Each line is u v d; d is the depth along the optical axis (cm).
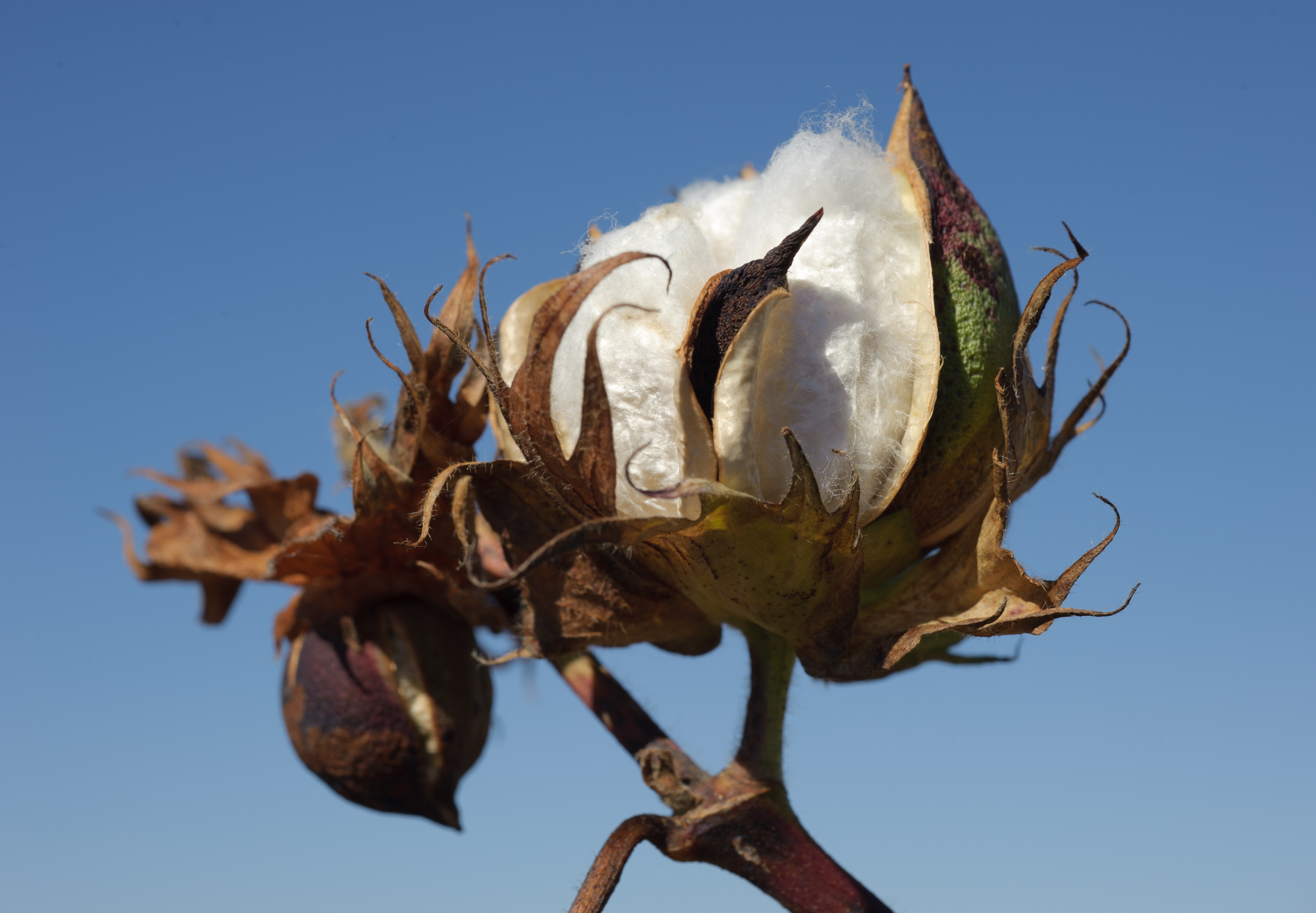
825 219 22
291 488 28
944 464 22
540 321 21
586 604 23
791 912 23
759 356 22
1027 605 22
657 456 22
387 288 24
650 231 22
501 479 23
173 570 28
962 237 23
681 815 23
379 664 26
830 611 22
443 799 26
